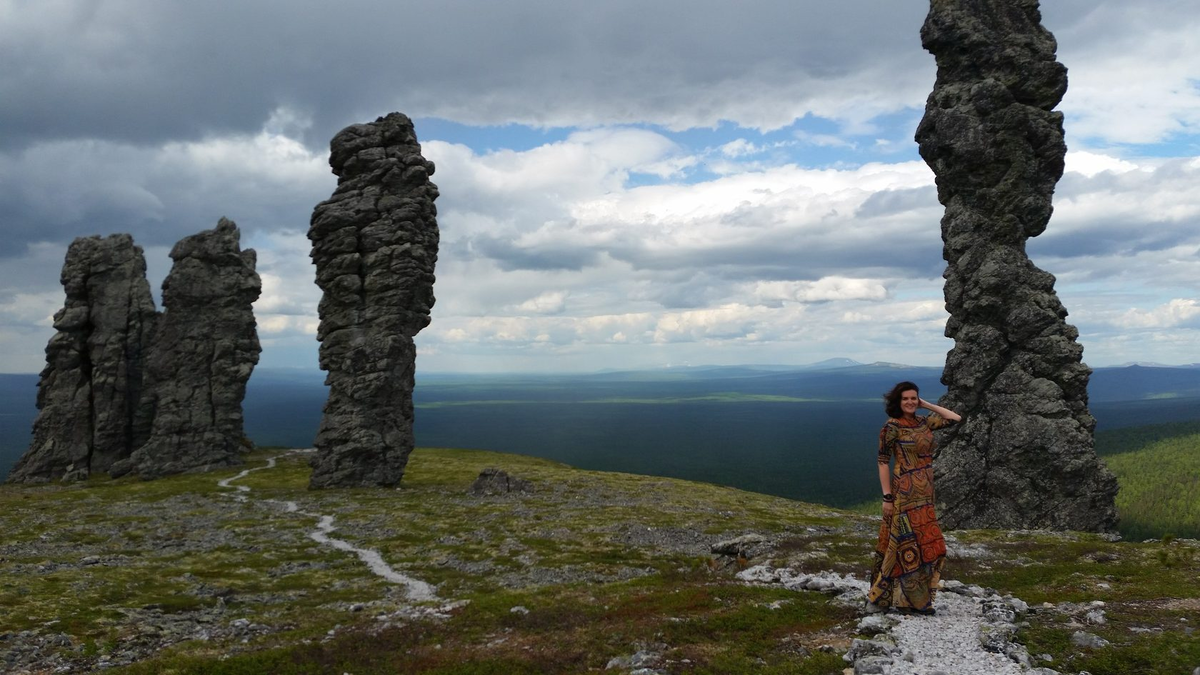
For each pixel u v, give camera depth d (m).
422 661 24.00
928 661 17.80
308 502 101.44
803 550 49.88
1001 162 76.50
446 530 79.38
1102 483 67.94
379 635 27.94
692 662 20.73
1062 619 21.67
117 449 144.00
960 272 76.94
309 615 42.81
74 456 140.00
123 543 73.19
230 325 151.25
